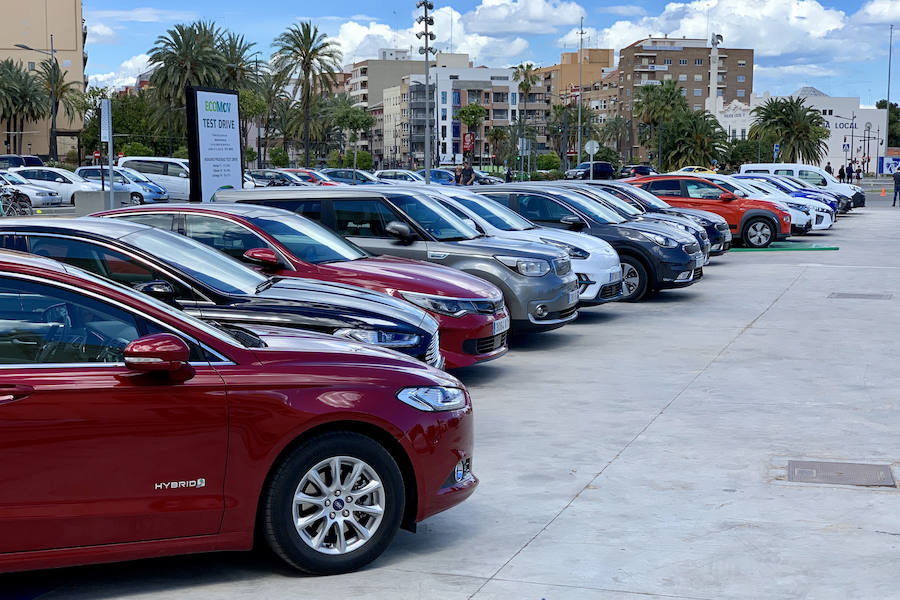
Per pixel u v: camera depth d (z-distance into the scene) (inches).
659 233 596.7
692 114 4151.1
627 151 6082.7
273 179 1674.5
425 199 443.8
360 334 269.3
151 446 167.2
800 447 276.2
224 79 2578.7
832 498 231.5
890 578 181.6
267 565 189.0
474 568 187.6
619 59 6476.4
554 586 178.1
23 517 160.2
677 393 346.6
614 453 270.2
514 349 442.6
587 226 597.6
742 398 338.3
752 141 4950.8
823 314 537.6
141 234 280.1
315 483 179.8
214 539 173.3
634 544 200.5
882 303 577.6
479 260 417.1
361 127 5802.2
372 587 177.8
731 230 965.2
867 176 4987.7
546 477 248.2
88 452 163.5
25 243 259.8
